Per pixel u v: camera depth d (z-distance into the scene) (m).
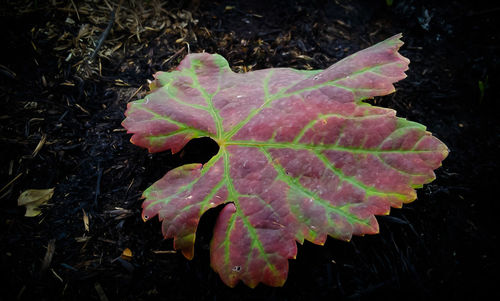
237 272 0.16
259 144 0.18
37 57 0.23
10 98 0.21
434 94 0.24
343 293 0.18
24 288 0.17
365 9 0.29
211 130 0.18
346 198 0.17
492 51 0.27
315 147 0.17
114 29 0.25
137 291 0.17
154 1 0.27
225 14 0.27
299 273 0.18
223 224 0.16
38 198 0.19
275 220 0.16
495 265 0.19
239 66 0.24
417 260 0.19
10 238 0.18
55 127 0.21
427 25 0.28
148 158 0.20
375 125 0.17
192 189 0.17
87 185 0.19
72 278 0.17
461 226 0.20
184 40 0.25
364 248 0.19
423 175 0.16
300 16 0.27
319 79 0.19
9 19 0.24
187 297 0.17
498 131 0.23
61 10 0.25
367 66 0.18
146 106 0.19
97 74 0.23
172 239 0.18
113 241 0.18
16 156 0.20
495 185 0.21
